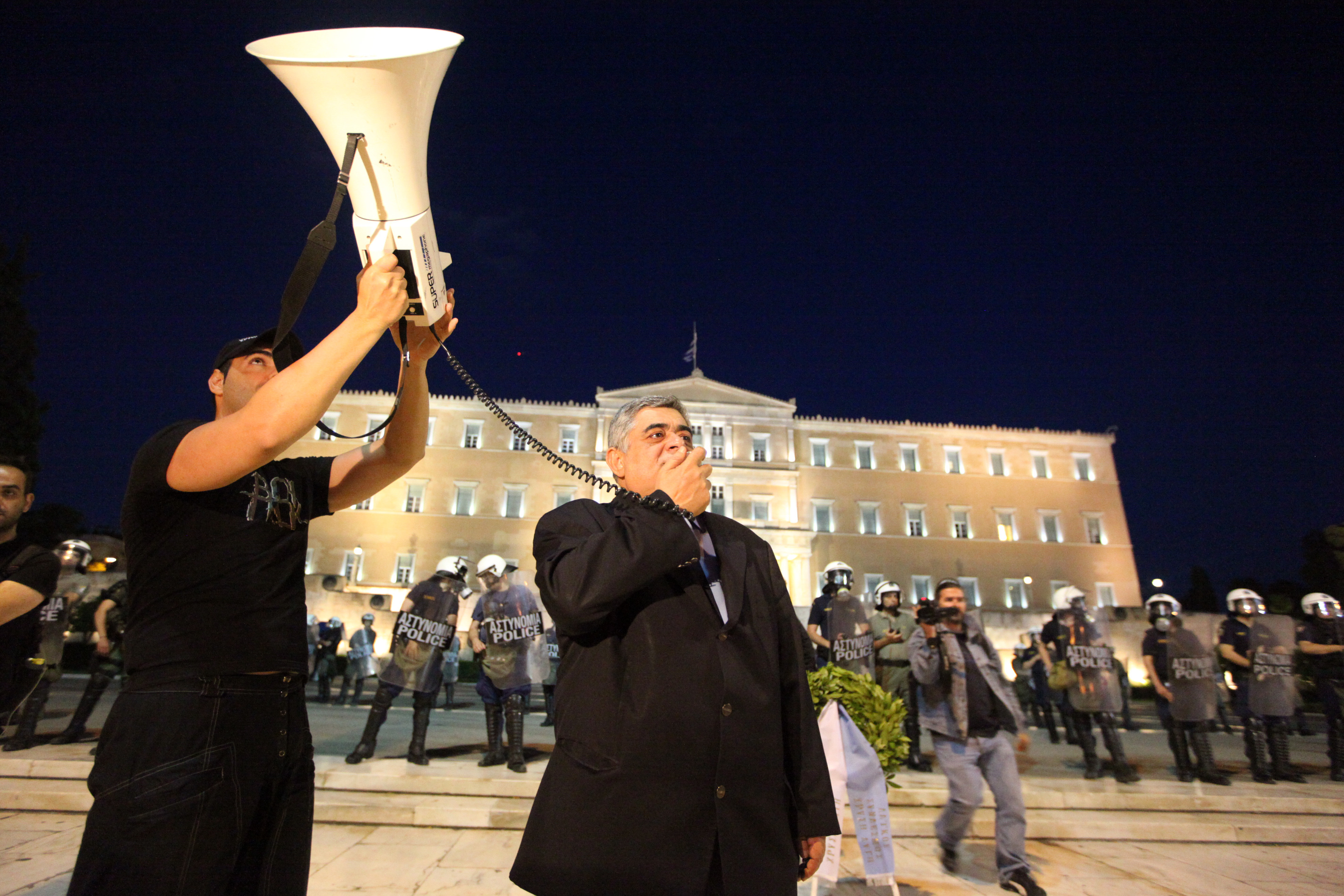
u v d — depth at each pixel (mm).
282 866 1803
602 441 46625
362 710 14258
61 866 4379
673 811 1570
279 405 1553
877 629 9305
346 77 1598
